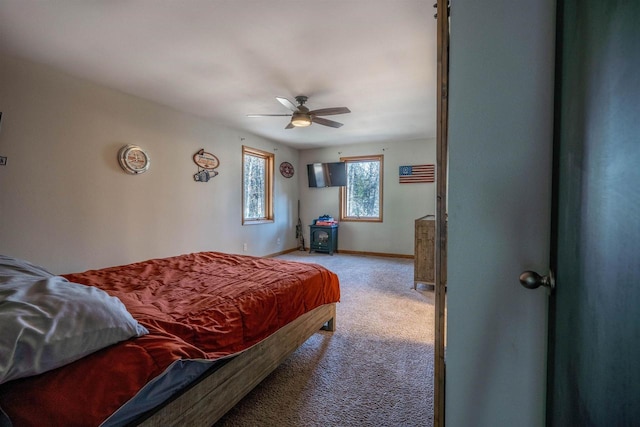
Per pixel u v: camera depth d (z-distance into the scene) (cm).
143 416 97
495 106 83
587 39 56
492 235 84
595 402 49
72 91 290
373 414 155
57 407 82
